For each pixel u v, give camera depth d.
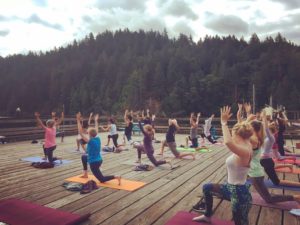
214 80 47.97
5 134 13.16
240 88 52.25
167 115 43.78
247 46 69.50
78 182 5.90
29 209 4.24
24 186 5.61
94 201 4.76
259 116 8.09
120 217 4.10
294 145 12.67
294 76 49.41
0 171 6.93
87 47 97.94
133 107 47.06
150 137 7.52
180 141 13.79
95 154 5.70
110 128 10.66
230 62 62.22
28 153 9.65
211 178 6.38
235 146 3.01
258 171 4.42
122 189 5.41
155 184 5.83
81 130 5.91
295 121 18.41
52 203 4.65
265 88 49.88
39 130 14.90
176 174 6.73
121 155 9.40
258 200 4.74
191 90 46.00
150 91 48.88
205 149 10.76
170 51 62.84
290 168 7.05
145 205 4.58
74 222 3.81
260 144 4.39
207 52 65.62
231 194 3.16
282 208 4.42
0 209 4.23
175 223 3.74
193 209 4.38
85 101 53.78
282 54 55.69
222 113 3.11
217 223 3.76
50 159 7.53
